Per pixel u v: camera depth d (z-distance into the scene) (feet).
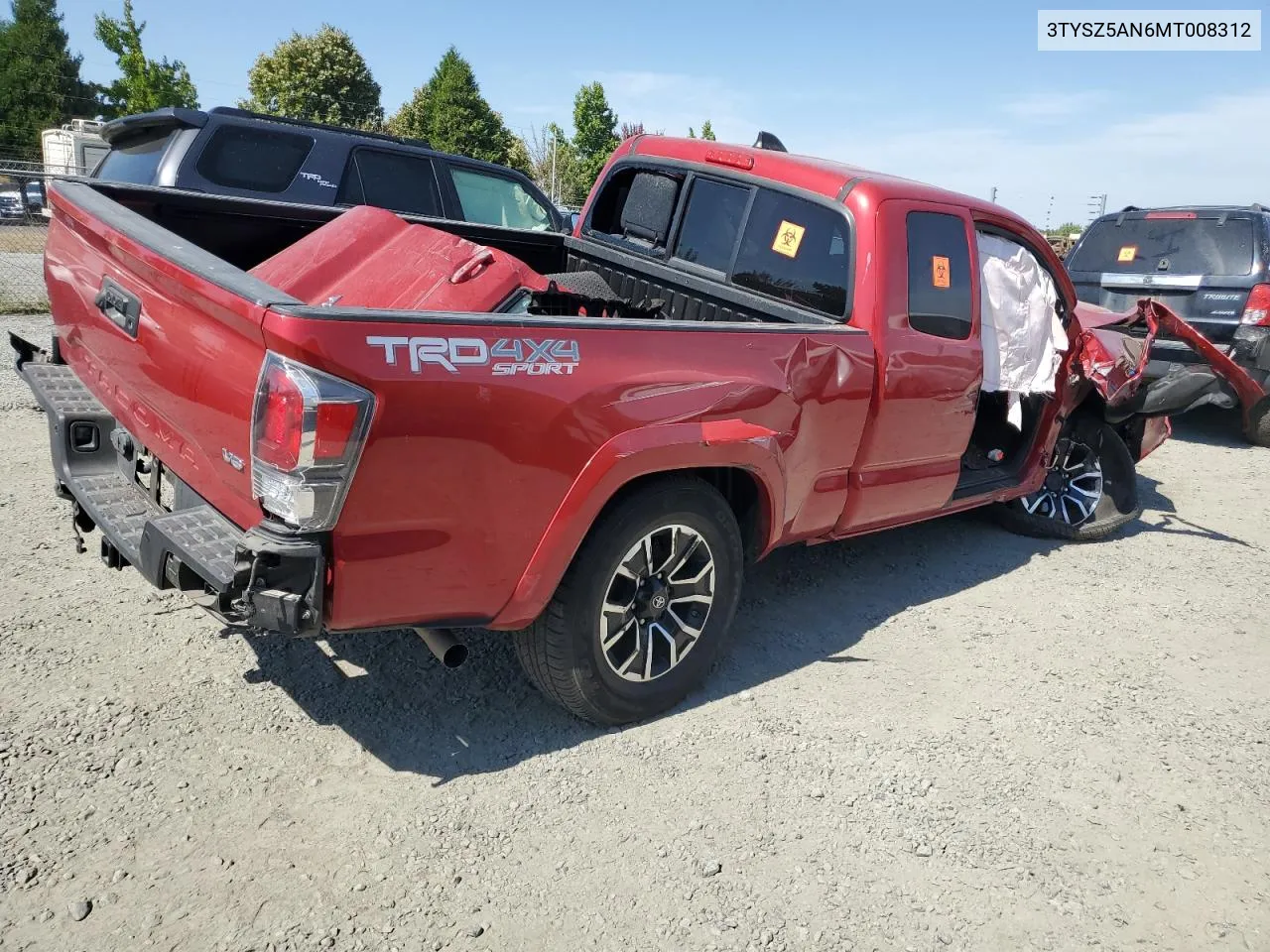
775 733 10.80
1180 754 11.02
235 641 11.76
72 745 9.43
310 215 14.10
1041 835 9.35
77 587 12.84
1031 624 14.46
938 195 13.53
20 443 19.15
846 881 8.51
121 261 9.59
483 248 11.10
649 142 15.62
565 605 9.55
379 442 7.66
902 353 12.54
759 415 10.72
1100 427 18.57
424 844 8.53
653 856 8.62
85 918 7.35
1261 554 18.44
